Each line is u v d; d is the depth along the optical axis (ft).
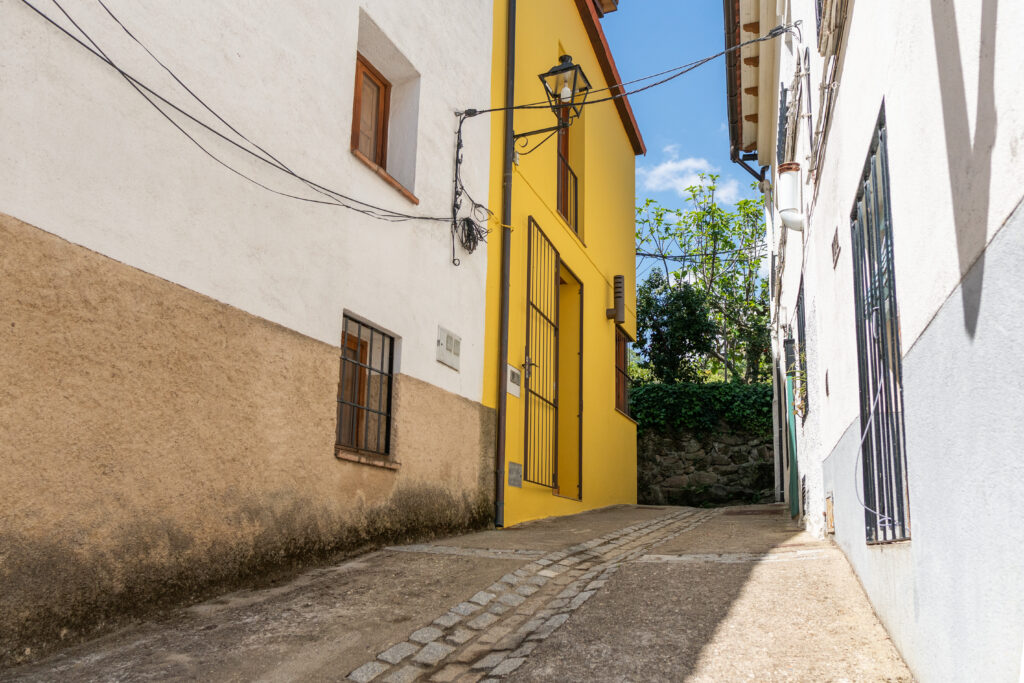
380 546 20.31
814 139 19.83
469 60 27.40
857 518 15.74
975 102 7.48
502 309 28.43
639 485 56.24
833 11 15.38
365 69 23.47
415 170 23.35
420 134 23.75
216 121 16.02
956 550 8.45
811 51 21.13
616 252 46.29
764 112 41.63
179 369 14.71
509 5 30.91
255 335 16.65
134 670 11.43
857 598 14.88
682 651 12.62
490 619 14.99
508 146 29.71
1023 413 6.33
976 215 7.51
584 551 21.81
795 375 29.48
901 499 11.68
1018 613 6.49
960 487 8.23
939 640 9.26
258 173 17.11
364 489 19.97
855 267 15.16
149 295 14.16
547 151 34.94
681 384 57.16
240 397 16.14
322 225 19.06
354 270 20.16
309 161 18.78
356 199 20.45
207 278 15.53
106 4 13.69
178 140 15.06
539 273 32.76
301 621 14.06
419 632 13.85
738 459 55.47
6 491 11.51
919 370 10.00
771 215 46.26
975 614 7.77
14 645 11.48
